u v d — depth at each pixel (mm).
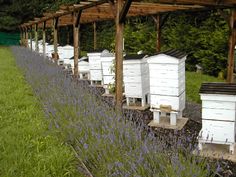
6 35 28094
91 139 3863
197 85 8711
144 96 6387
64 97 5523
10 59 14977
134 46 14438
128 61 6242
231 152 4082
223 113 4070
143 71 6266
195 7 7277
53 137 4383
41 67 9383
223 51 10281
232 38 6801
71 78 7836
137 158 3217
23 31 25031
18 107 6035
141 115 5848
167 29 13102
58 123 4707
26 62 11406
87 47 20156
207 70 10969
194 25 12289
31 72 8844
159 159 3209
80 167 3594
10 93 7141
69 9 8336
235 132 4422
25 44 23203
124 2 5102
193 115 5914
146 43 13477
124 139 3830
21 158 3621
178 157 3277
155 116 5367
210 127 4172
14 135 4438
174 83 5098
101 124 4266
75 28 8438
